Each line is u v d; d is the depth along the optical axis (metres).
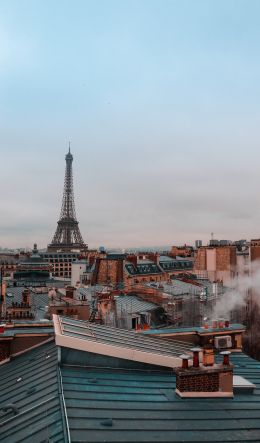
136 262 157.00
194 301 96.25
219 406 26.67
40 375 30.83
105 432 21.41
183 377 27.72
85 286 125.00
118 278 147.25
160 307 87.19
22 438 21.17
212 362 28.84
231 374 28.56
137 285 114.81
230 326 46.38
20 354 39.31
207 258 157.88
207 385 28.05
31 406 25.41
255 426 23.91
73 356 31.38
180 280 123.94
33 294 101.31
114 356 32.00
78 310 74.38
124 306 85.56
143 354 32.44
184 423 23.64
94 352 31.64
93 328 38.94
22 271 179.38
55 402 24.80
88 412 23.72
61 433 20.80
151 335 41.66
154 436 21.66
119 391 27.91
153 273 156.25
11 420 23.97
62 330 33.44
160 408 25.52
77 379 29.22
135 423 22.98
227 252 152.88
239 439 22.19
